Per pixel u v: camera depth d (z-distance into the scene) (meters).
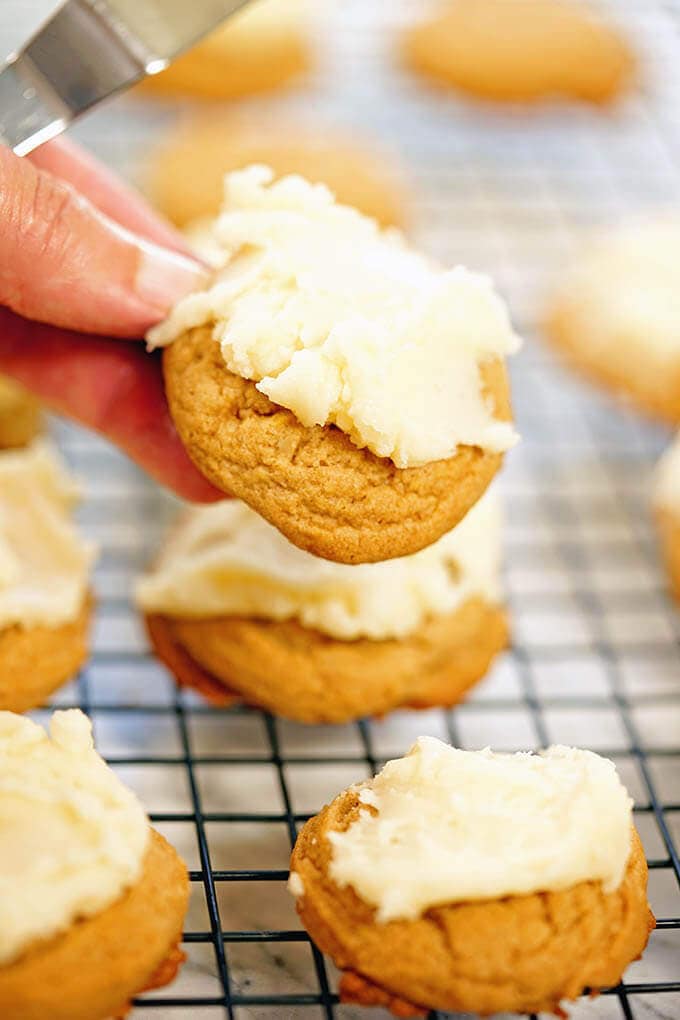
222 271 0.32
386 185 0.48
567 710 0.39
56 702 0.37
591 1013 0.33
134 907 0.29
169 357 0.32
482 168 0.53
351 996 0.30
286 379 0.30
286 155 0.47
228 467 0.31
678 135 0.53
